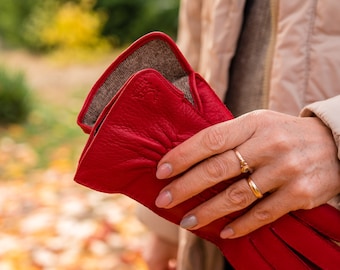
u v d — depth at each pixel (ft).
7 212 5.51
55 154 7.02
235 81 1.90
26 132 7.72
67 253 4.81
